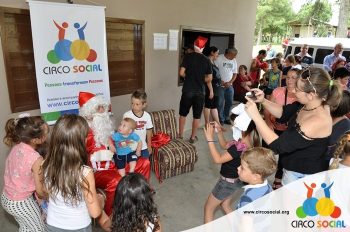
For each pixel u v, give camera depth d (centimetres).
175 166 329
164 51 423
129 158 259
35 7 252
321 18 2089
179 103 473
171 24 424
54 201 153
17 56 261
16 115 266
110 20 332
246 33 632
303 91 159
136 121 288
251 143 201
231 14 564
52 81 274
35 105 281
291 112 222
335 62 645
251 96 217
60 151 147
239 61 632
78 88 295
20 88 268
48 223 158
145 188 142
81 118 156
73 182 146
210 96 467
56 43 271
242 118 192
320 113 161
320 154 169
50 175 150
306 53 793
